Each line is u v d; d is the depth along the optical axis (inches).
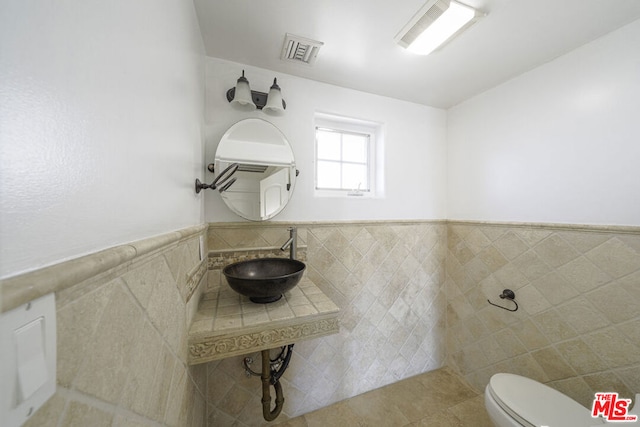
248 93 46.6
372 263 60.9
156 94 20.4
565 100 46.5
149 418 17.8
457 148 68.8
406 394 59.3
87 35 11.7
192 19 34.4
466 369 64.1
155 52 20.1
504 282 55.9
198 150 39.2
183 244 27.5
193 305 32.8
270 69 51.9
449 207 71.0
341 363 57.3
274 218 52.1
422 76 54.9
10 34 7.9
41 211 9.0
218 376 45.7
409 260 65.5
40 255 8.9
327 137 62.6
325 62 49.7
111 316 12.9
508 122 56.2
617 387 38.8
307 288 46.4
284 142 52.2
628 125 38.9
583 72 44.0
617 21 38.6
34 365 8.0
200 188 37.6
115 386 13.3
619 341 38.9
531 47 45.0
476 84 58.3
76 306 10.2
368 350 60.4
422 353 67.0
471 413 53.6
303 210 54.8
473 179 64.3
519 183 53.9
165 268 21.3
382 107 63.7
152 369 18.4
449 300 69.4
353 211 59.9
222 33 41.7
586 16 37.7
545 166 49.4
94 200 12.1
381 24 39.9
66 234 10.2
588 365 42.2
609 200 40.7
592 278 42.0
